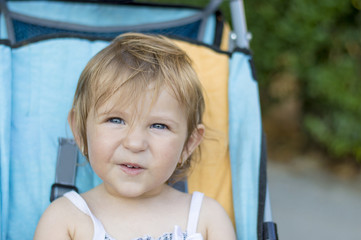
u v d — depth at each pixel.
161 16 1.85
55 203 1.32
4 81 1.44
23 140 1.48
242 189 1.50
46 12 1.79
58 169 1.47
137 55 1.30
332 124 3.42
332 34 3.34
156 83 1.25
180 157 1.38
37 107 1.50
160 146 1.24
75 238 1.29
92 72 1.30
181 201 1.38
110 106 1.23
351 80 3.31
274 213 3.01
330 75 3.29
